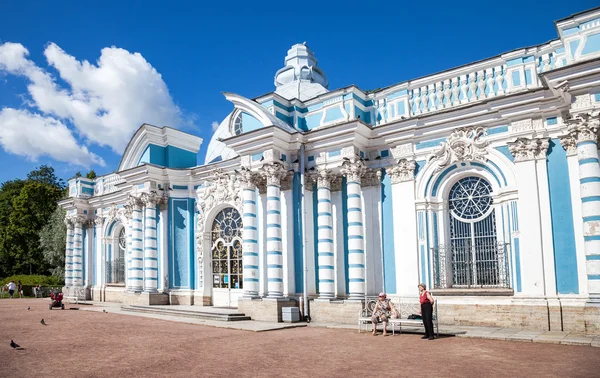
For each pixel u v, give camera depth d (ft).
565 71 38.70
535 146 43.37
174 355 32.22
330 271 51.93
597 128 38.52
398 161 50.83
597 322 37.42
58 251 123.03
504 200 45.03
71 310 67.15
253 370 27.58
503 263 44.86
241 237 65.77
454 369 27.17
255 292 54.13
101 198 88.79
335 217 54.08
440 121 48.42
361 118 53.98
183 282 70.54
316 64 78.38
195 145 77.36
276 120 54.24
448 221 49.14
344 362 29.48
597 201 38.04
